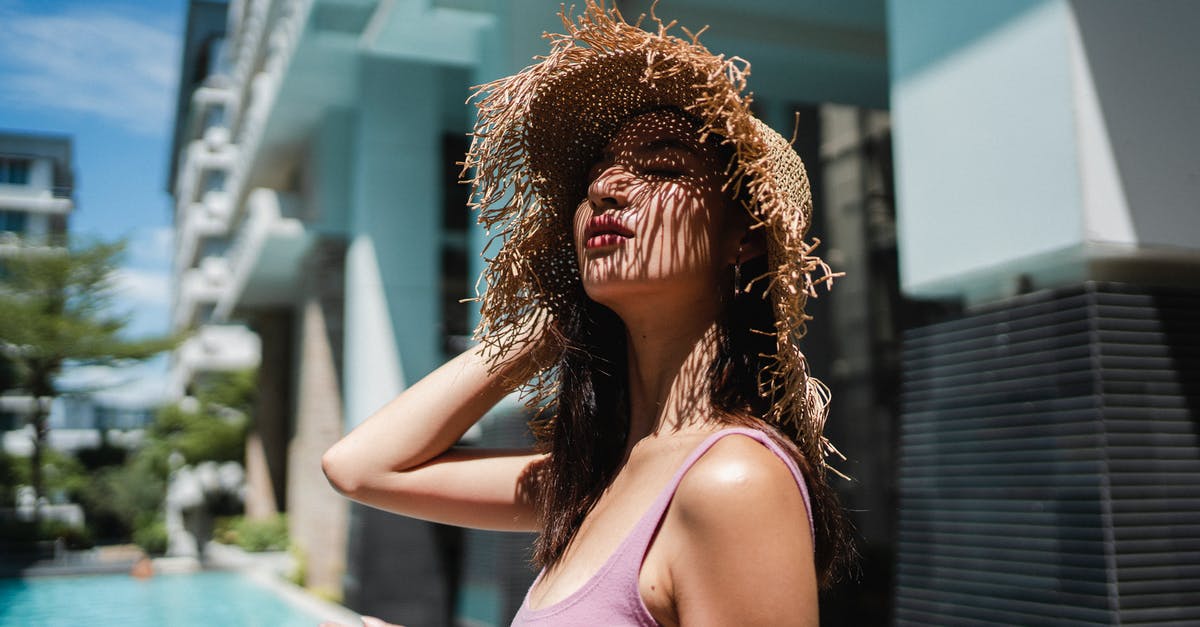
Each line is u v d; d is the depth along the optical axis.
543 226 0.97
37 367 18.38
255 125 13.13
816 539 0.73
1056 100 2.37
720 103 0.74
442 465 1.00
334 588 11.91
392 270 10.25
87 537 19.27
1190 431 2.41
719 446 0.69
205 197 31.06
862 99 7.50
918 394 3.00
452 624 9.43
